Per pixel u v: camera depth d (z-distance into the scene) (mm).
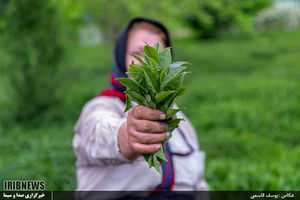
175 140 1714
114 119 1294
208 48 17656
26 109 6652
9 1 6414
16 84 6715
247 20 8398
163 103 907
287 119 6566
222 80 10539
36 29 6605
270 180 3707
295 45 16609
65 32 7961
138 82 892
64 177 3535
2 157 4410
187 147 1766
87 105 1541
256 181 3758
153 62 883
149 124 889
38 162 4145
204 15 8609
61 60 7219
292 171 3975
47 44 6812
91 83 9664
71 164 4082
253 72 11828
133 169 1531
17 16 6391
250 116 6559
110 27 9227
